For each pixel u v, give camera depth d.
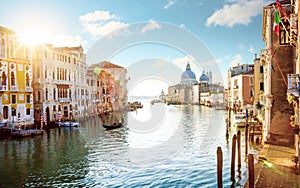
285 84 20.91
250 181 11.33
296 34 15.98
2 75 32.06
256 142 24.52
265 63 25.91
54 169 17.33
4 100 32.12
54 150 22.86
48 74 40.00
